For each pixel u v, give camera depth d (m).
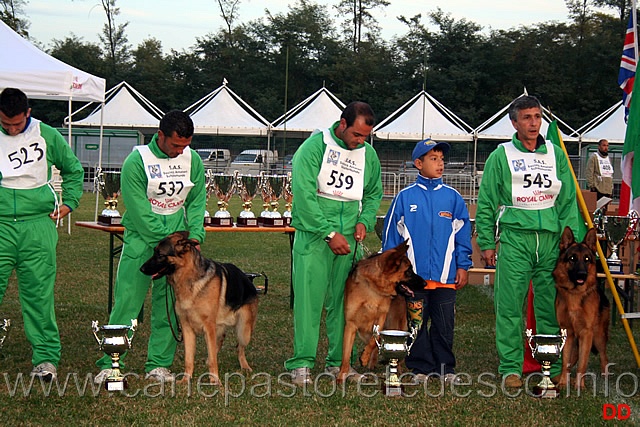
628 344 7.03
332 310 5.59
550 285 5.45
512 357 5.39
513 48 44.66
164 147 5.13
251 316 5.76
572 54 45.12
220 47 46.66
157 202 5.19
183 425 4.33
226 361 6.04
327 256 5.32
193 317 5.14
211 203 23.56
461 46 45.06
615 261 6.94
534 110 5.24
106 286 9.50
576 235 5.41
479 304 9.07
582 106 44.38
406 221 5.40
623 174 5.96
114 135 32.62
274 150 29.84
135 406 4.66
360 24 46.53
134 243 5.20
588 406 4.87
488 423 4.49
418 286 5.17
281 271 11.28
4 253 5.03
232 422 4.41
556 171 5.33
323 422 4.45
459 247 5.45
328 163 5.25
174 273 5.07
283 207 19.14
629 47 8.45
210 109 27.00
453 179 29.34
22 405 4.61
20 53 10.46
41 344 5.25
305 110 27.61
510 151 5.34
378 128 27.44
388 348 4.92
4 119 4.91
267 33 45.59
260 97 42.81
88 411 4.54
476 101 44.84
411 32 45.97
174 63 47.66
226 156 33.34
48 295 5.21
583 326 5.29
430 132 26.05
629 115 5.82
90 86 12.38
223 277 5.38
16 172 4.99
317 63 44.56
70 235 14.85
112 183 7.59
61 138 5.30
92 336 6.74
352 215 5.39
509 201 5.32
